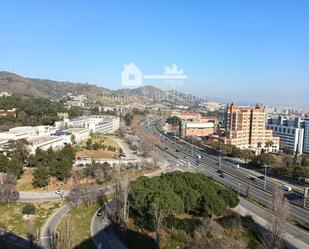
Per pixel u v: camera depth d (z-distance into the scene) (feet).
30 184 424.87
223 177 526.98
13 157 474.49
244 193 437.17
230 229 298.35
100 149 653.30
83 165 516.32
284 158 647.56
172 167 580.71
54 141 627.05
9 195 364.17
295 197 430.61
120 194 332.80
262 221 335.06
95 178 461.37
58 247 249.96
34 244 271.90
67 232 258.57
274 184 492.54
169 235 285.23
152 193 310.04
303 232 312.71
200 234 270.26
